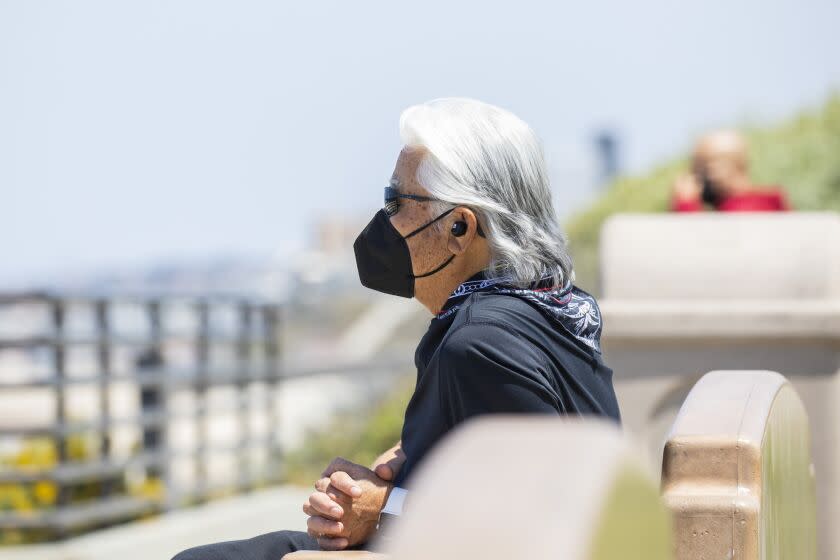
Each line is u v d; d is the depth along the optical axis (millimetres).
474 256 6262
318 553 5207
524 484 2775
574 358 5910
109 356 18422
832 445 11156
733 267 11711
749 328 11359
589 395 5871
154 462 19172
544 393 5535
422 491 2809
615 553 2871
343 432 29828
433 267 6289
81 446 19281
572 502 2732
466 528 2652
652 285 11875
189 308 20406
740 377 6668
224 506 19531
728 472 5559
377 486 5867
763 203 16641
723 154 16734
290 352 45312
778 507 6211
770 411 6027
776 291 11594
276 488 22375
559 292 6109
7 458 18359
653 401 11711
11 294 17000
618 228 12055
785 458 6578
